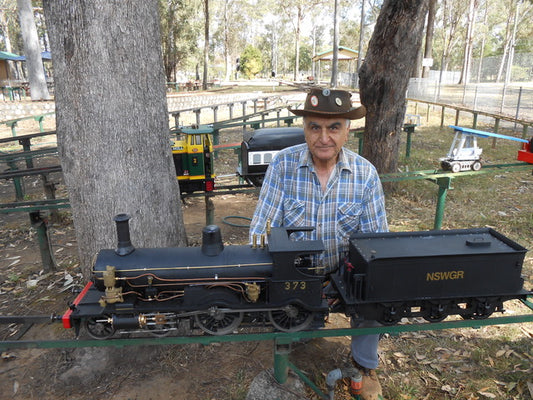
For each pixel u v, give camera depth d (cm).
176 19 3953
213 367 367
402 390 345
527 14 6084
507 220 704
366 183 279
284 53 9744
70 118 341
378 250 261
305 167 274
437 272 255
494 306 269
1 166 1256
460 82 4131
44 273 556
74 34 320
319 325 264
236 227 720
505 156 1155
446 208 772
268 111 1528
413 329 265
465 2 5481
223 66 9444
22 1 2359
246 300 253
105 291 253
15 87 3222
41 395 340
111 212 360
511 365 372
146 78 354
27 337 413
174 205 402
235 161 1227
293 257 242
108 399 333
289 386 316
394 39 715
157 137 373
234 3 7206
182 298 256
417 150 1290
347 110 250
